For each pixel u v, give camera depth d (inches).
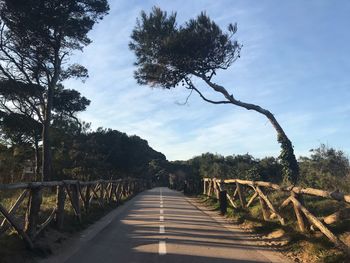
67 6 659.4
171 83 969.5
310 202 564.7
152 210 909.2
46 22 641.0
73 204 606.9
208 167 1706.4
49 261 377.7
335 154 871.1
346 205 495.2
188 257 398.9
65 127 1462.8
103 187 933.2
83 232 563.2
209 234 551.2
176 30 900.0
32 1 618.5
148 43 913.5
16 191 810.2
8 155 1353.3
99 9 692.7
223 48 905.5
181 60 913.5
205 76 938.1
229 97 917.8
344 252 368.2
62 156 1421.0
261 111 875.4
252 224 621.0
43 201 768.3
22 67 693.3
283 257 411.2
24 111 832.9
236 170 1363.2
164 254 410.9
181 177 2640.3
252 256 412.5
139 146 2054.6
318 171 762.8
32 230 415.8
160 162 4050.2
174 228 601.0
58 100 1100.5
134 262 375.6
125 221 691.4
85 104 1151.0
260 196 628.1
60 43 705.0
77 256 401.1
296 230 486.9
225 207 819.4
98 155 1563.7
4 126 1098.7
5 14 642.2
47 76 689.6
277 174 1079.0
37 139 1189.7
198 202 1226.6
